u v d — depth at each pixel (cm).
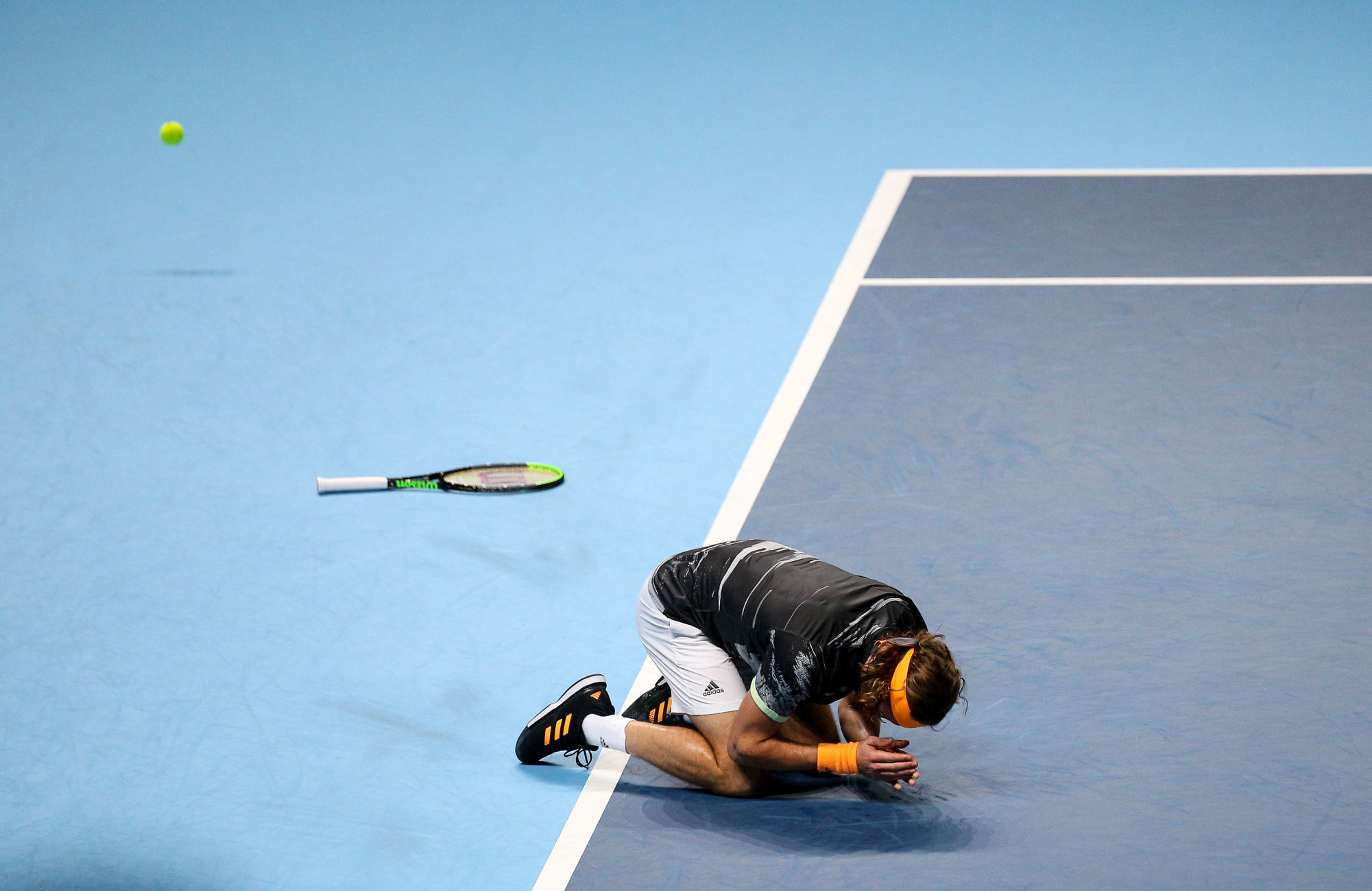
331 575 2309
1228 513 2361
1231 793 1727
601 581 2275
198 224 3941
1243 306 3155
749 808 1748
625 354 3114
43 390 2998
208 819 1750
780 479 2545
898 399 2817
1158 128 4422
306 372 3078
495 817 1745
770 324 3225
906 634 1588
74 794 1800
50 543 2420
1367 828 1656
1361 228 3575
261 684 2025
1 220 3978
